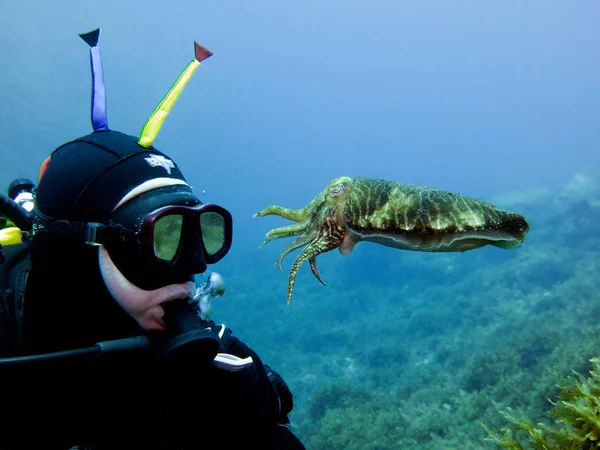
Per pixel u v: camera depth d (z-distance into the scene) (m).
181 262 1.22
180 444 1.35
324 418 10.92
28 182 2.27
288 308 22.83
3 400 1.13
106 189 1.22
